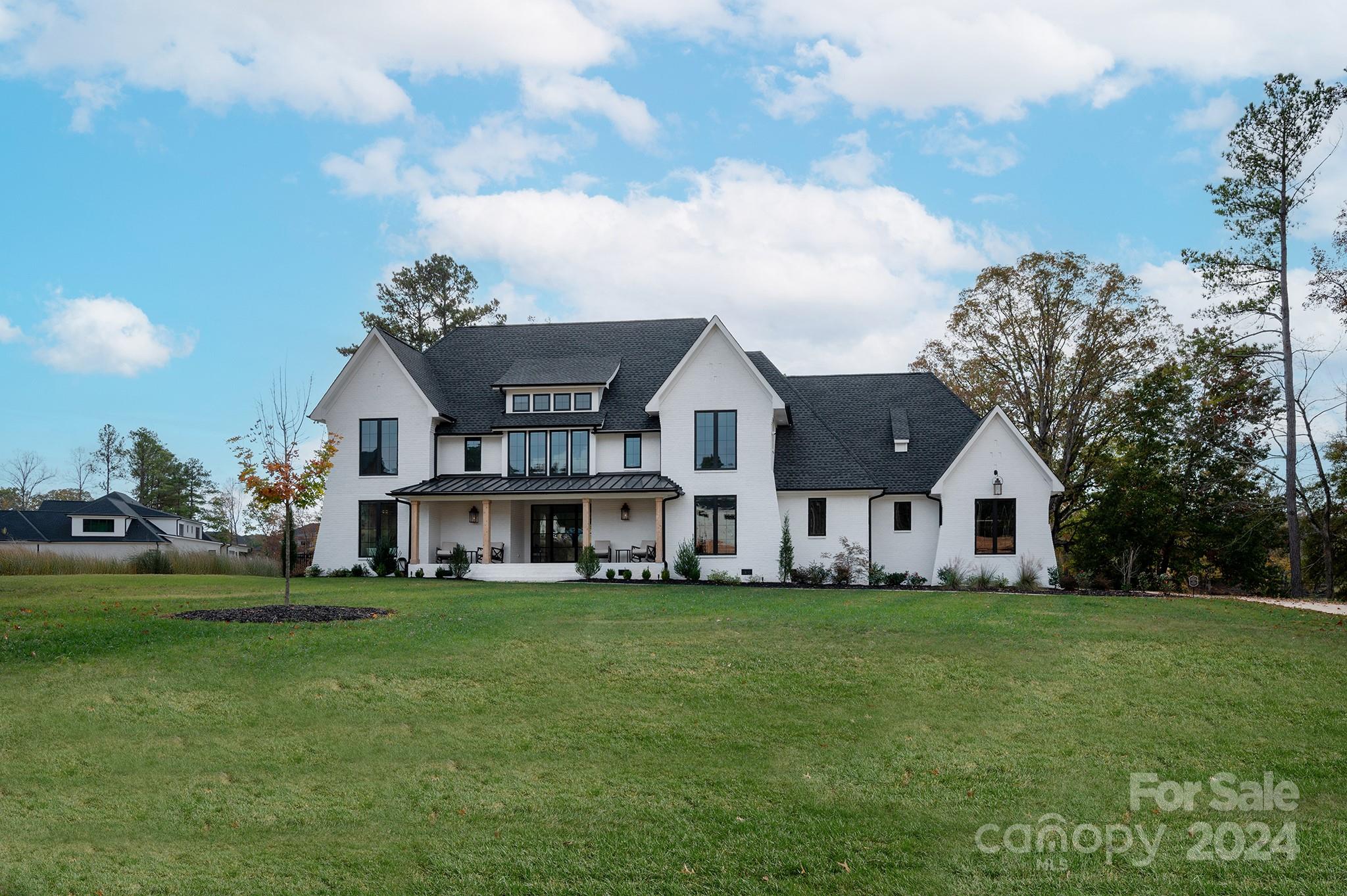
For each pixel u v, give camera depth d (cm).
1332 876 884
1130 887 862
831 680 1504
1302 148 3538
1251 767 1154
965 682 1496
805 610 2128
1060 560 4600
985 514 3388
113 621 1864
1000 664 1594
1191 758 1184
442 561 3569
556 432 3631
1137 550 3675
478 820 1009
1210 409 3788
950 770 1148
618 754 1198
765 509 3456
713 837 965
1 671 1485
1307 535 3944
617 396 3738
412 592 2652
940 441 3716
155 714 1312
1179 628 1895
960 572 3362
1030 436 4681
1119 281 4353
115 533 6544
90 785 1087
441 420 3681
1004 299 4575
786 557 3400
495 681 1479
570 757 1186
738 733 1271
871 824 997
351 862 912
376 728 1283
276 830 983
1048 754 1198
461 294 6125
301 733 1260
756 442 3484
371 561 3597
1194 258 3784
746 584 3180
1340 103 3459
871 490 3447
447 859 917
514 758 1184
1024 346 4591
